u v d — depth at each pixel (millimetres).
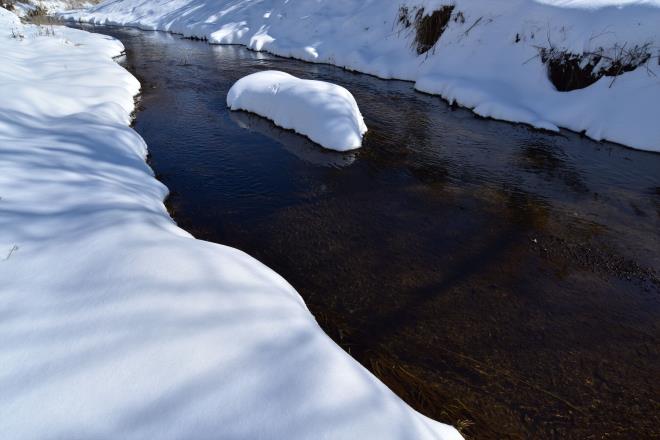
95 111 6000
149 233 2604
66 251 2289
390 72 9930
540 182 5199
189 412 1455
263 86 7293
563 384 2580
